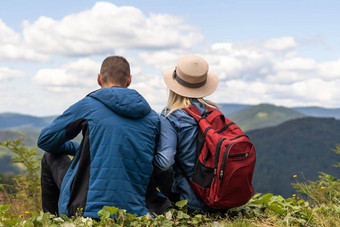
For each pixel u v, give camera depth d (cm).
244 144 271
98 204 262
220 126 296
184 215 290
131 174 275
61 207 278
